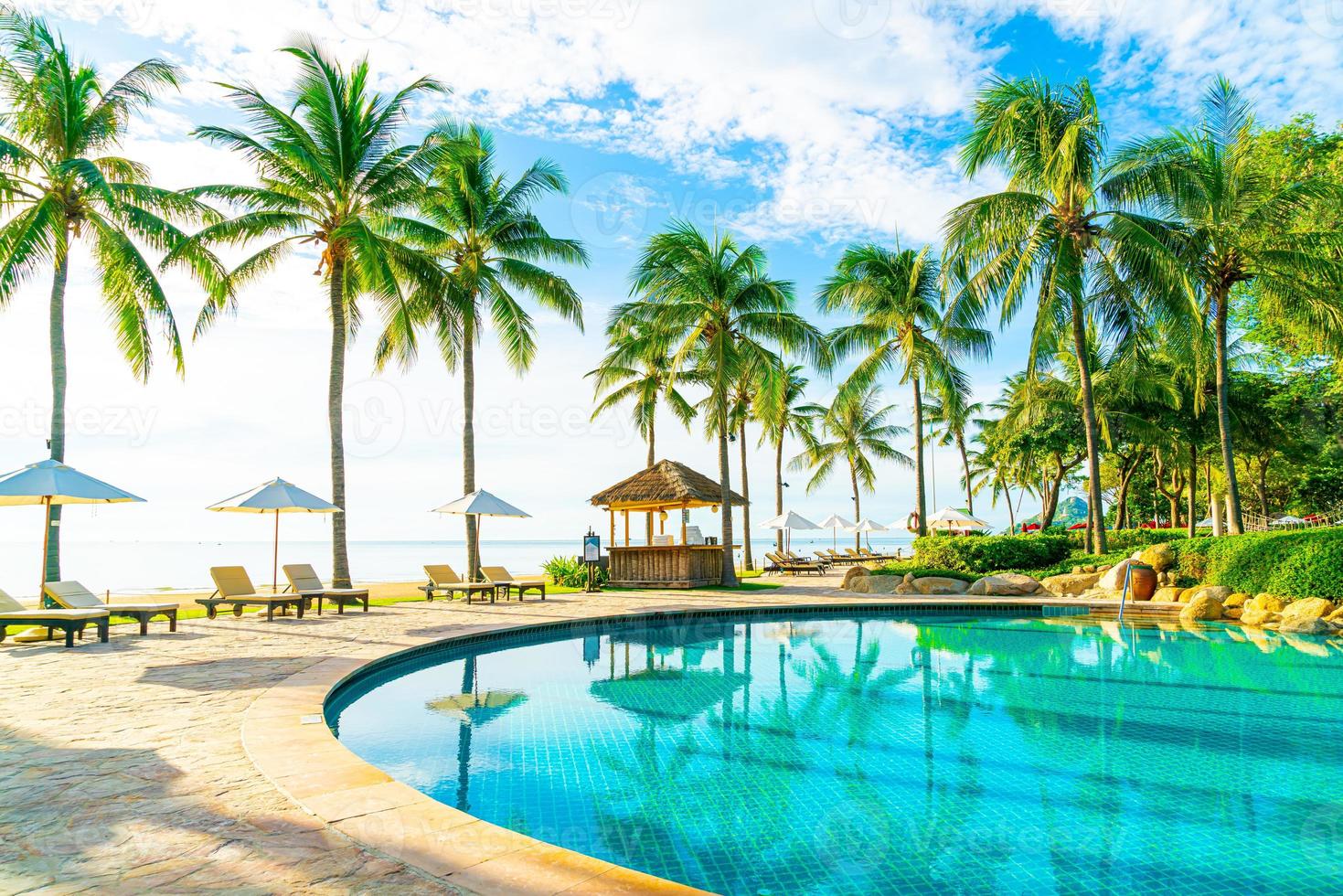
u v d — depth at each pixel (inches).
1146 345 917.2
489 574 684.1
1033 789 199.9
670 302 879.7
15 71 599.8
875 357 997.8
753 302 856.9
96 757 181.9
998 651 440.5
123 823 139.2
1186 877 148.3
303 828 136.3
